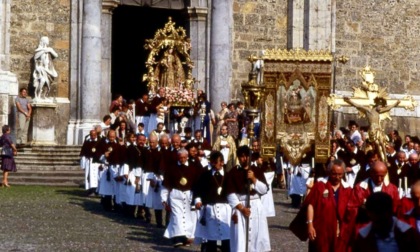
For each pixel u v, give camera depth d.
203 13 34.81
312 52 17.36
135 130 29.38
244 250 14.97
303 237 12.99
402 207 12.04
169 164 19.19
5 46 31.05
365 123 36.31
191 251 16.73
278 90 17.38
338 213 12.82
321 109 17.42
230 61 34.94
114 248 16.59
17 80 31.66
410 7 38.16
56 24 32.47
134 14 39.31
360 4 37.09
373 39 37.38
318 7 35.91
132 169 21.11
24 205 22.45
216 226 15.77
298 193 24.16
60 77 32.50
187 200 17.19
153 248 16.89
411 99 20.53
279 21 35.91
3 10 30.88
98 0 32.72
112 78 39.94
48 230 18.56
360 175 15.12
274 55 17.36
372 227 9.03
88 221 20.36
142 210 21.53
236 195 15.02
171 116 31.42
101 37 33.00
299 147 17.41
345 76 36.78
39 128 31.02
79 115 32.47
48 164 29.30
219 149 21.64
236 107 30.50
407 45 38.09
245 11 35.34
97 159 24.27
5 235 17.66
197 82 34.78
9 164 26.47
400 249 8.91
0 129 30.66
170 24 34.19
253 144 18.58
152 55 34.12
